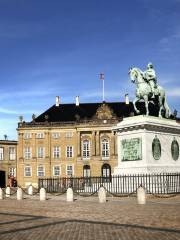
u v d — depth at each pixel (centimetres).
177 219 1394
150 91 2653
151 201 2116
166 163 2588
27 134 9075
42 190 2544
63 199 2538
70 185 3105
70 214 1623
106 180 3238
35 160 8962
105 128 8731
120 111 9150
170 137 2647
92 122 8812
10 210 1866
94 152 8762
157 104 2775
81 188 3094
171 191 2477
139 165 2495
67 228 1254
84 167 8825
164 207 1806
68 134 8950
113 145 8719
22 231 1211
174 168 2592
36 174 8938
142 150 2500
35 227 1286
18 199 2689
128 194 2392
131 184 2495
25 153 9031
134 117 2586
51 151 8956
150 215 1515
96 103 9512
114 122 8700
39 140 8994
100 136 8806
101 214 1592
